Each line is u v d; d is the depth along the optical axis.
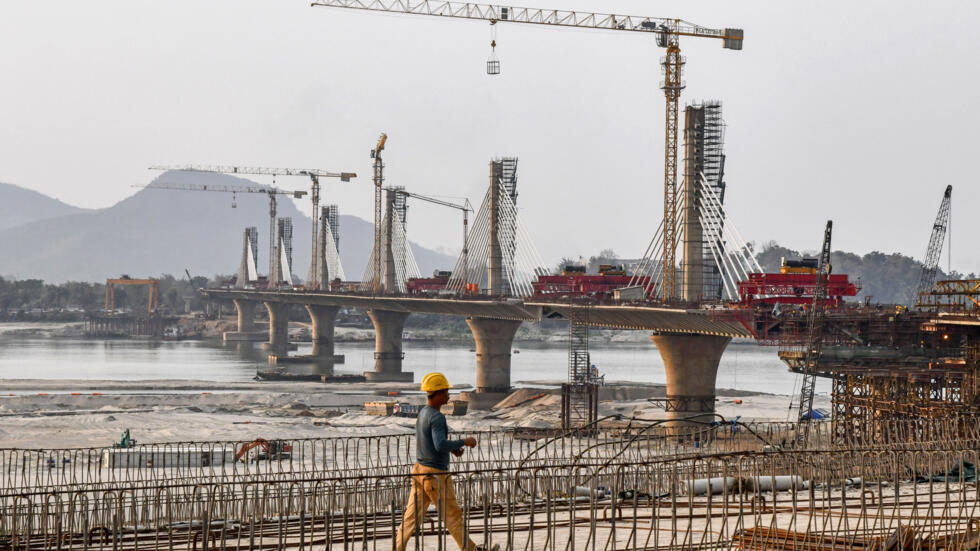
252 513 17.27
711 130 139.38
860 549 16.59
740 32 182.12
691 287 134.62
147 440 102.00
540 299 155.12
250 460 60.25
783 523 19.91
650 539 18.20
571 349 141.88
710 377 127.44
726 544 17.25
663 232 154.88
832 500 22.55
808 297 111.00
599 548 17.41
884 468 26.42
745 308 110.31
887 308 108.94
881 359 97.56
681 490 24.05
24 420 122.50
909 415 87.81
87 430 110.38
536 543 18.14
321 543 18.53
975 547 16.88
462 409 171.88
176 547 18.88
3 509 21.41
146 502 22.92
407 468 25.39
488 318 189.50
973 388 86.69
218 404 170.38
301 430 113.75
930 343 98.56
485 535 16.06
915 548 16.75
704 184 136.75
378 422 129.88
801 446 33.19
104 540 19.03
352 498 24.70
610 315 134.88
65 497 27.80
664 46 181.25
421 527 16.22
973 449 18.69
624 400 177.12
